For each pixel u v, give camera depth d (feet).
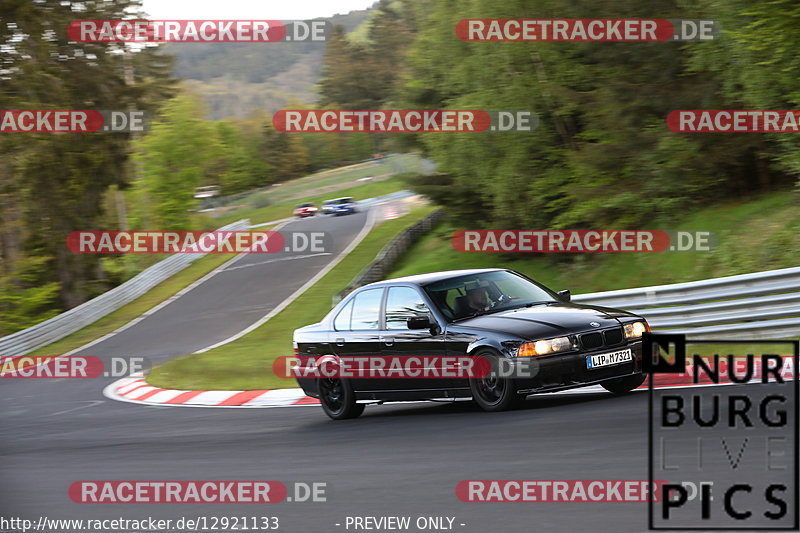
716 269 124.77
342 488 36.27
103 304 246.88
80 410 94.32
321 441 51.31
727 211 140.67
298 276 269.44
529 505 29.35
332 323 63.77
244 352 139.95
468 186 198.29
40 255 313.53
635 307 86.48
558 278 167.22
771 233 122.01
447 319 56.59
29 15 276.41
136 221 440.86
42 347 209.15
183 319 226.38
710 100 145.79
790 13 100.27
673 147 145.89
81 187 305.73
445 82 192.65
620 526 25.44
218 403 83.10
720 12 116.67
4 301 285.64
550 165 178.09
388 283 61.62
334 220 437.58
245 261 317.42
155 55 331.98
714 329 79.87
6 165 293.02
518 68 176.14
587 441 38.93
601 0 160.04
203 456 50.44
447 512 29.99
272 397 82.12
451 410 58.39
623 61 162.91
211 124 448.24
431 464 39.09
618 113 156.76
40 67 282.56
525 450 39.17
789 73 109.40
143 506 37.32
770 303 76.28
